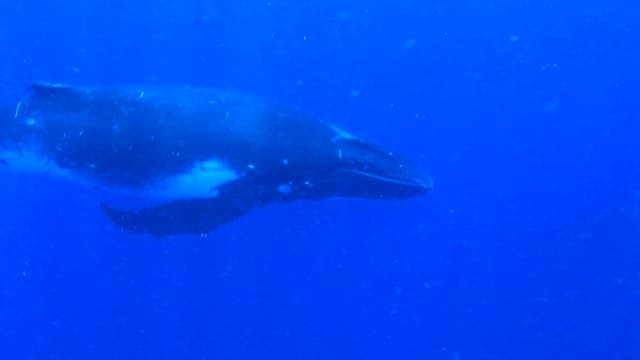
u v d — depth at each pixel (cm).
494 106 2380
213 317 1634
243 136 1131
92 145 1166
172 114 1140
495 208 1828
